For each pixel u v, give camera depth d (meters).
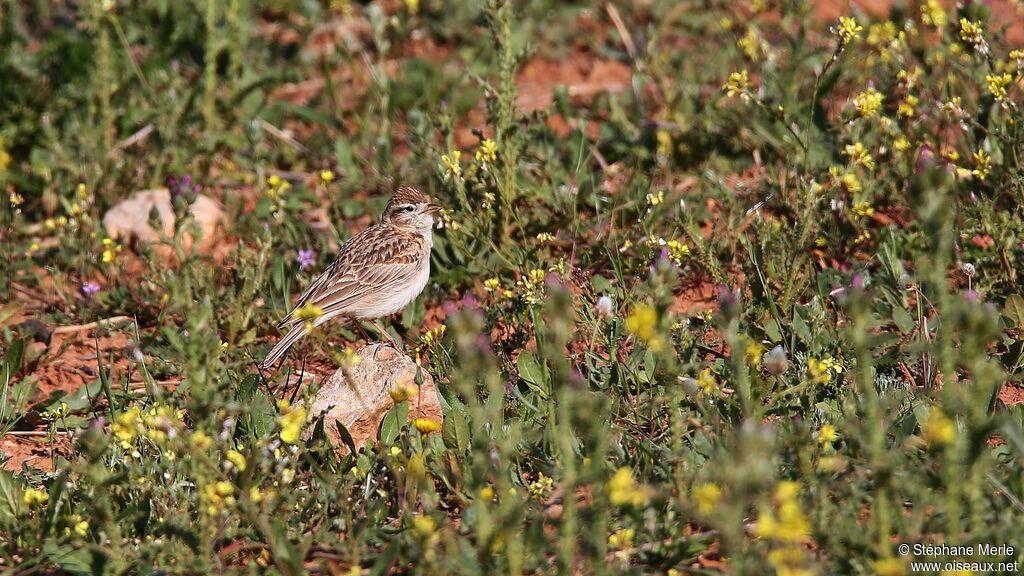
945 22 14.23
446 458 9.02
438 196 14.58
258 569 8.10
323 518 8.53
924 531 7.63
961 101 13.80
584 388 9.31
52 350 12.82
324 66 17.53
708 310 11.29
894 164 13.55
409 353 11.95
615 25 19.88
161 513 8.60
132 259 14.55
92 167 15.45
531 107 17.58
